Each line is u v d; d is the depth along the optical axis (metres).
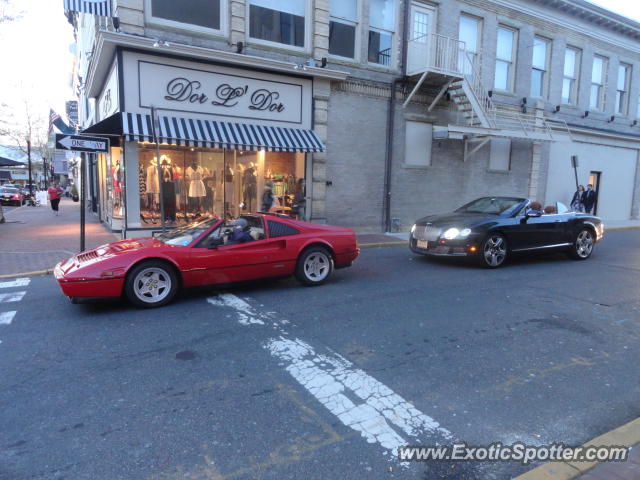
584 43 18.95
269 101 12.09
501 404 3.51
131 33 10.18
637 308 6.16
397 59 14.16
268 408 3.41
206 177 12.01
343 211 13.73
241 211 12.54
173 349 4.55
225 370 4.07
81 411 3.35
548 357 4.43
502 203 9.77
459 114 15.59
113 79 11.10
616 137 20.62
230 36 11.39
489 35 15.85
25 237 12.27
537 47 17.64
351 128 13.56
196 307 6.02
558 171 18.97
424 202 15.27
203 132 10.76
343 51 13.33
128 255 5.83
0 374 3.97
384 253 10.97
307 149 11.98
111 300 6.35
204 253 6.27
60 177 64.69
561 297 6.70
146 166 11.16
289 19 12.38
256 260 6.69
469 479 2.64
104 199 16.16
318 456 2.84
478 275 8.23
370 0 13.65
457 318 5.62
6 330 5.10
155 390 3.69
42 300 6.37
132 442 2.96
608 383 3.88
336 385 3.80
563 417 3.33
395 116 14.35
